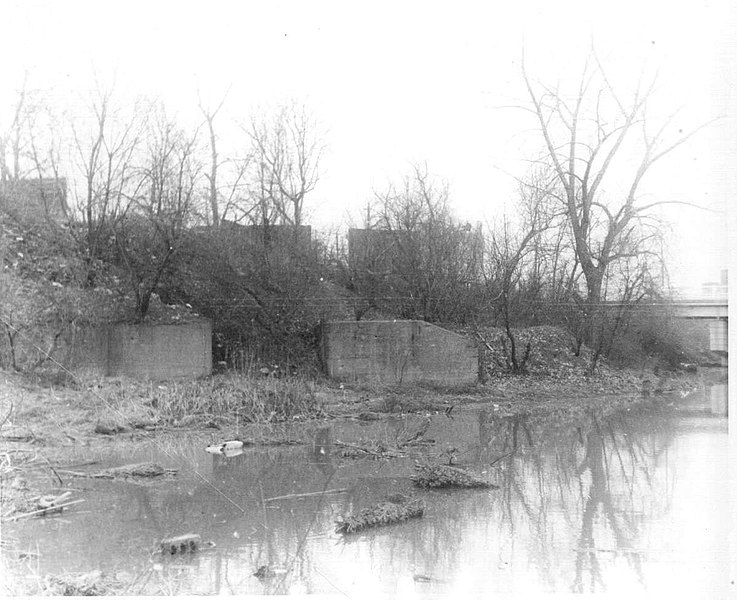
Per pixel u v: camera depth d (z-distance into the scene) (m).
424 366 22.25
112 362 19.34
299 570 7.25
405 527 8.77
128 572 7.08
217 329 21.81
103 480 10.86
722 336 24.77
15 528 8.44
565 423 17.52
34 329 18.30
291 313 22.44
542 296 26.11
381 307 24.28
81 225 21.39
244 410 17.02
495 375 23.69
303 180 24.36
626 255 25.08
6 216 20.67
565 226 25.83
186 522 8.77
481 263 25.48
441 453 13.53
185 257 21.98
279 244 23.06
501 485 10.98
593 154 25.53
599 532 8.65
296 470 11.83
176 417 15.96
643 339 25.56
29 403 15.10
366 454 13.21
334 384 21.31
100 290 20.47
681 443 14.65
